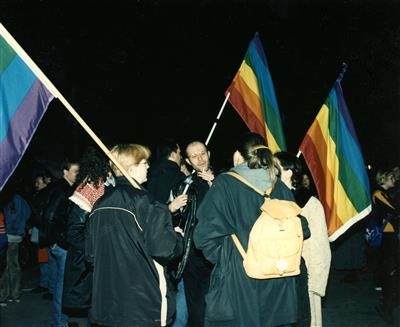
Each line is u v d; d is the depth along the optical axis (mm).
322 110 4191
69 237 3609
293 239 2682
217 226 2701
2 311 5551
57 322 4434
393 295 4930
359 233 6262
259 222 2686
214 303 2709
